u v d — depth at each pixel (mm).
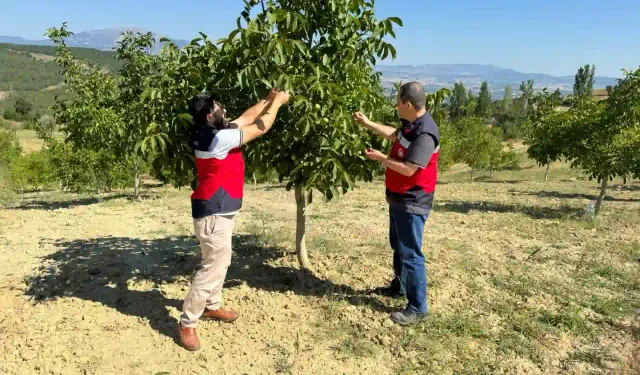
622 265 5676
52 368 3230
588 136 9586
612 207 10750
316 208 9844
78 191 15305
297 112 3824
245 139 3326
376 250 6004
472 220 8641
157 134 3613
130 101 12250
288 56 3830
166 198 12070
